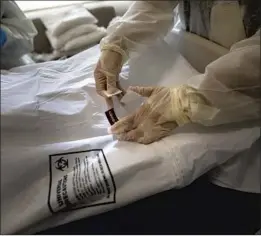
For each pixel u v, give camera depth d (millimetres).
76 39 1184
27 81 642
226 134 618
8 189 508
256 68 592
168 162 570
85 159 561
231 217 694
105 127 636
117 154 567
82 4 1354
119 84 720
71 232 551
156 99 625
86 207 532
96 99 666
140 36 767
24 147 532
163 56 798
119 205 544
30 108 553
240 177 665
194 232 659
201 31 847
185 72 764
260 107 613
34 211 505
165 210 617
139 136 603
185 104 597
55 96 618
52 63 766
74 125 604
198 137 604
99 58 739
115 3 1397
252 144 648
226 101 593
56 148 550
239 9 724
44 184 527
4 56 834
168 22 824
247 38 681
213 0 770
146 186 555
